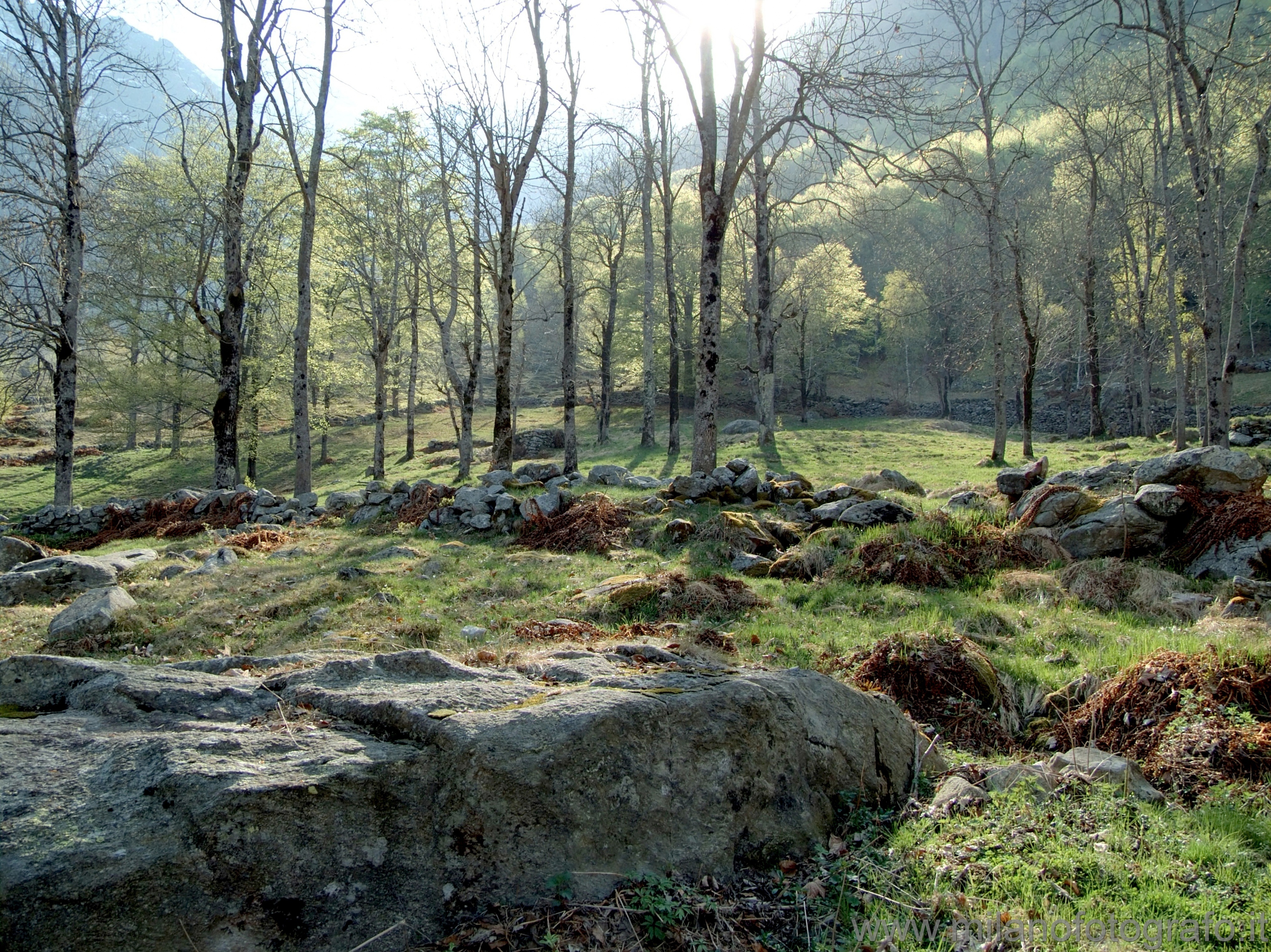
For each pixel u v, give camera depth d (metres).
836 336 59.72
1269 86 20.67
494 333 41.00
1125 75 24.75
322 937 2.79
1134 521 9.10
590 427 47.84
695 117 13.96
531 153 18.58
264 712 3.66
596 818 3.32
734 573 9.99
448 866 3.09
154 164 28.47
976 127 22.34
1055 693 5.79
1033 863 3.64
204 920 2.64
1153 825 3.98
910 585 9.10
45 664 4.01
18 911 2.40
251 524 15.65
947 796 4.23
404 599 9.36
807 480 13.56
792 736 3.95
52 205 18.83
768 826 3.69
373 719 3.57
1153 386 48.66
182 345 28.14
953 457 27.89
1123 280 35.72
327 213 27.28
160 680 3.87
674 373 30.30
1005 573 9.16
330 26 17.97
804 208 41.03
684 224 45.28
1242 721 4.83
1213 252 15.30
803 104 13.46
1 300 17.52
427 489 14.75
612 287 36.09
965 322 41.66
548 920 3.02
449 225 25.03
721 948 3.02
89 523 18.14
